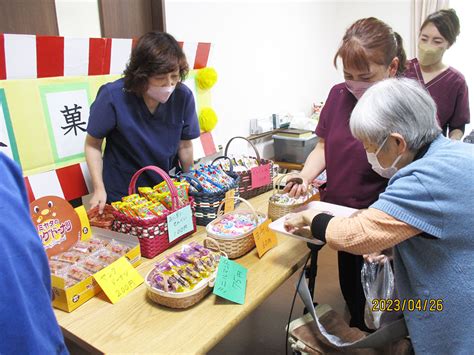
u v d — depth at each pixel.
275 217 1.67
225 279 1.16
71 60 1.73
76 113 1.79
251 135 3.29
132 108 1.59
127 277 1.21
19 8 1.67
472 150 0.95
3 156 0.65
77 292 1.12
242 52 2.99
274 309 2.43
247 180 1.99
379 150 1.00
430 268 0.96
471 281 0.92
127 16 2.11
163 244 1.41
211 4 2.58
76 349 1.98
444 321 0.96
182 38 2.40
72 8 1.88
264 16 3.18
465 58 4.00
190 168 1.94
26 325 0.55
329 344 1.27
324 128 1.67
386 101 0.96
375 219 0.94
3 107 1.52
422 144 0.97
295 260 1.39
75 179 1.83
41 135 1.67
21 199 0.63
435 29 2.30
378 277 1.47
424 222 0.90
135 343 0.98
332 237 1.04
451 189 0.88
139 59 1.43
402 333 1.08
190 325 1.05
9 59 1.51
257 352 2.06
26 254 0.58
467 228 0.89
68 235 1.34
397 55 1.37
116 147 1.71
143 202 1.43
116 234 1.40
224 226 1.44
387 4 4.21
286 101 3.79
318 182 2.15
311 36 4.01
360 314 1.72
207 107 2.54
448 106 2.43
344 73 1.37
